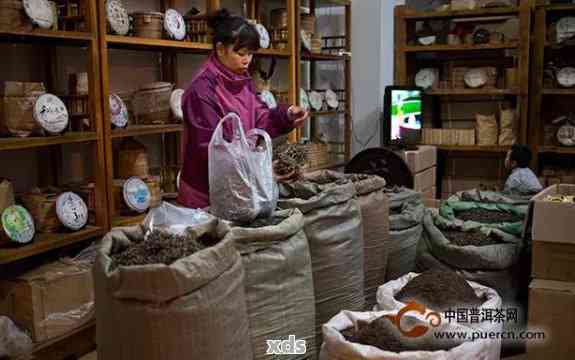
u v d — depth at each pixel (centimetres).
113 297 147
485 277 247
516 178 419
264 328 185
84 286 279
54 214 281
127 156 327
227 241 160
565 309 231
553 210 234
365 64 561
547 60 538
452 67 560
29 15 255
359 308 244
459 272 253
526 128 520
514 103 542
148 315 143
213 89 232
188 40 355
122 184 314
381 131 560
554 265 237
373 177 277
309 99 489
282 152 249
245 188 197
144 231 183
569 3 504
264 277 183
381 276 278
